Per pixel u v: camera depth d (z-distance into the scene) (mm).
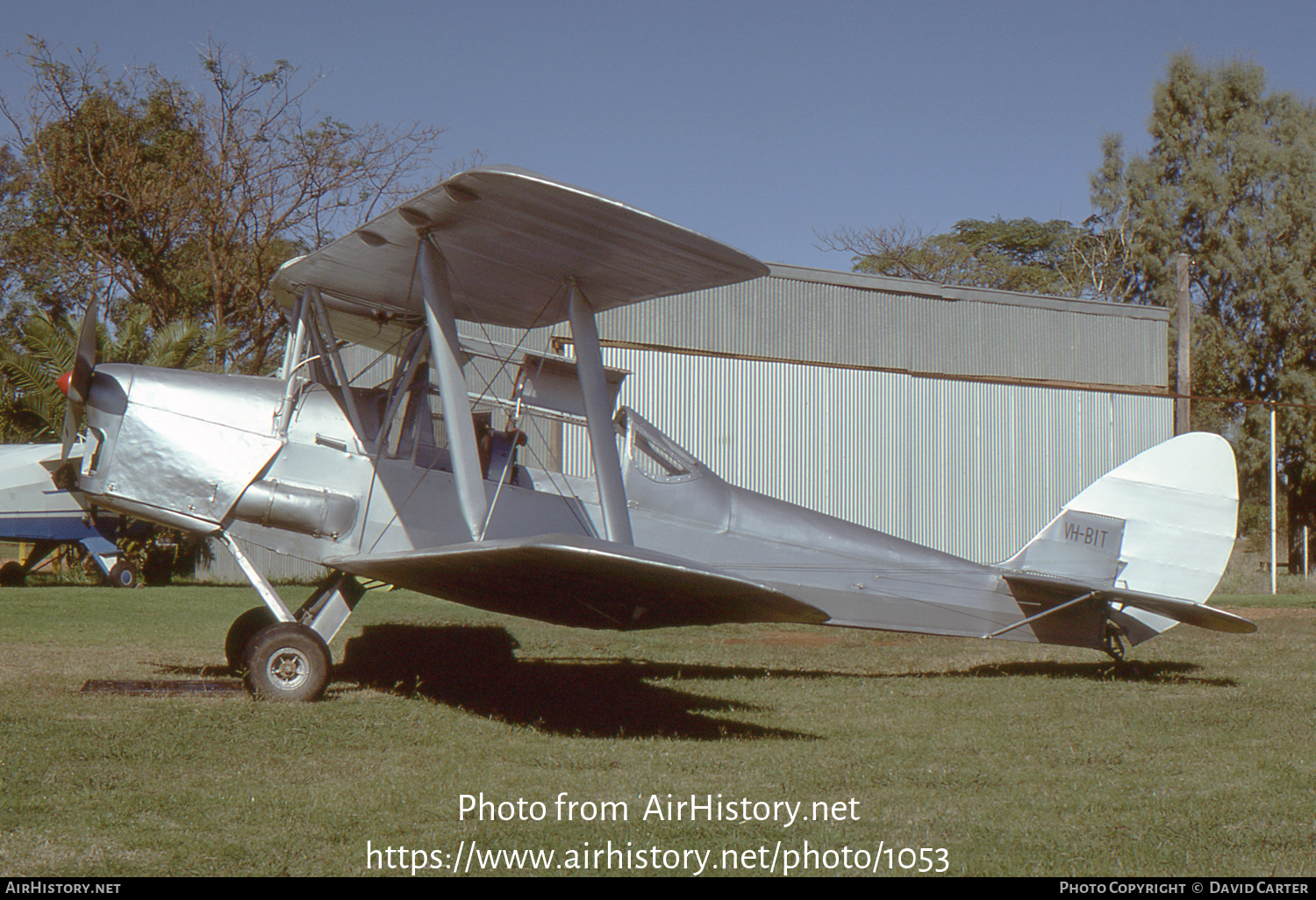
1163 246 35719
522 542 5082
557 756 5273
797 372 17594
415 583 6855
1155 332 21031
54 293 28453
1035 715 6633
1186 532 8695
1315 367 32969
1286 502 33250
